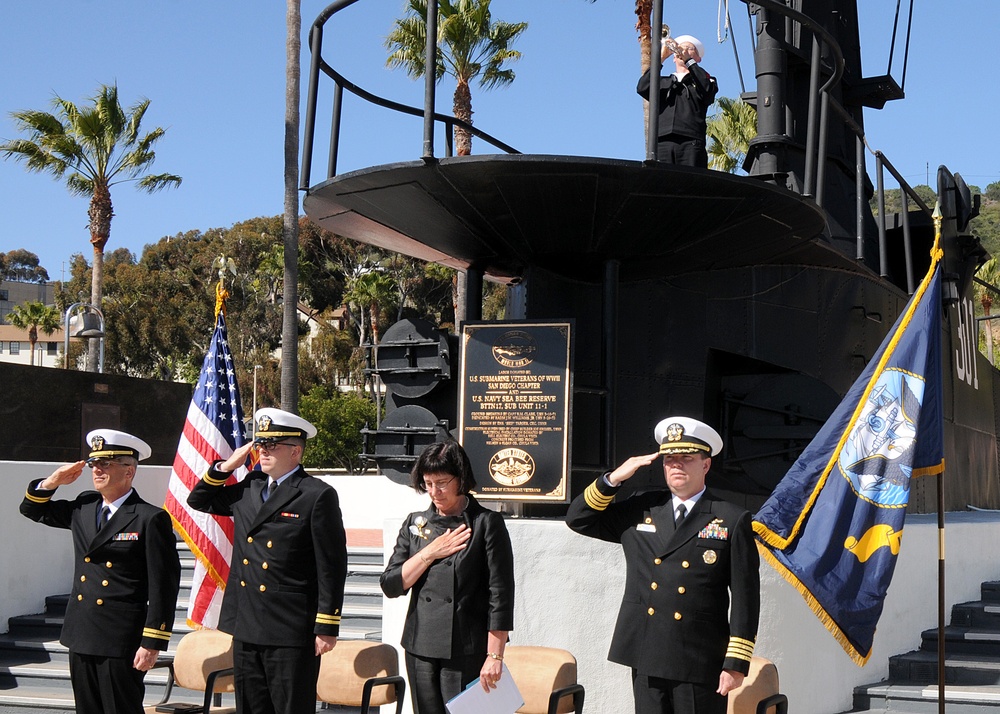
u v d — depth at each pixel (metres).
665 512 4.67
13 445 11.82
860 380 5.91
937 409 5.81
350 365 52.12
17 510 9.42
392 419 7.21
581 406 7.05
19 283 114.81
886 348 5.88
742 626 4.40
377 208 6.55
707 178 5.78
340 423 42.06
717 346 7.61
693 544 4.53
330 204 6.62
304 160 6.52
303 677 5.14
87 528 5.72
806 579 5.57
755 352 7.67
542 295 7.22
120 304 51.81
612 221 6.34
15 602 9.37
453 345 7.03
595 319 7.46
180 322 51.97
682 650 4.46
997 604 8.23
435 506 4.98
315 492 5.21
